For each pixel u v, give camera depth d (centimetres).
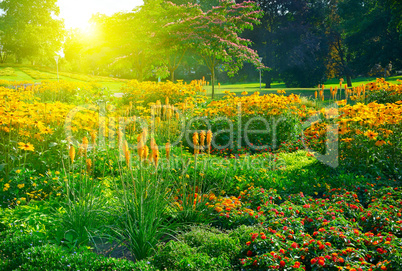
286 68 3225
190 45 1880
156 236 369
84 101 1117
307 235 349
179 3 3491
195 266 295
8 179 517
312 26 3522
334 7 3781
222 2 1838
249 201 493
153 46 1908
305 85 3353
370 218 404
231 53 1922
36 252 307
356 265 295
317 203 468
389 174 630
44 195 493
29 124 589
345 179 579
